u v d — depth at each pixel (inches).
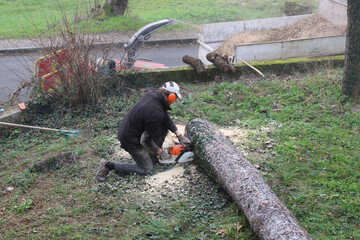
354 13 281.9
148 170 213.3
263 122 276.4
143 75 356.2
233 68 369.1
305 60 385.4
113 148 246.5
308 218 180.4
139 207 189.3
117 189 203.2
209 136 216.2
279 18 508.4
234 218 178.7
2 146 266.1
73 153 232.8
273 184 205.9
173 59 540.4
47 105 302.2
